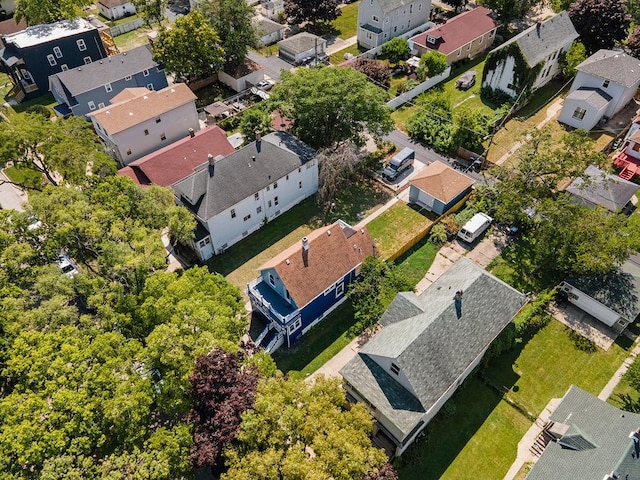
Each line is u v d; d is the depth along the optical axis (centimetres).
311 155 5284
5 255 3466
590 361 3947
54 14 8094
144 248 3700
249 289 4184
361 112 5262
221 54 6931
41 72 7162
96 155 4759
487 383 3794
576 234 4212
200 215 4575
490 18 8131
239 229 4972
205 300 3478
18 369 2872
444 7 9600
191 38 6594
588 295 4162
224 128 6512
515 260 4766
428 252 4884
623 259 4078
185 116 6244
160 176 5288
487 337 3578
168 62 6694
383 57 7888
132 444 2792
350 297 4403
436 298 3753
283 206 5341
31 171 5706
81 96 6406
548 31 6844
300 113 5328
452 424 3569
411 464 3350
